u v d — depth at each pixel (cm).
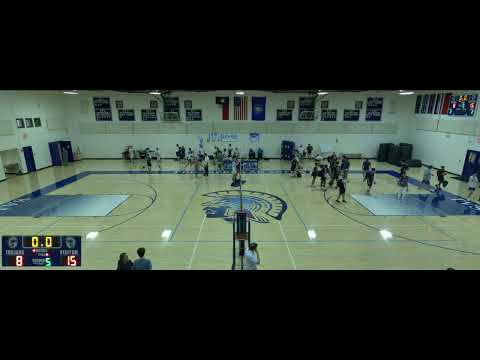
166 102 2331
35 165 2030
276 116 2366
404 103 2336
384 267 820
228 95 2325
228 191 1530
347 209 1275
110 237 1009
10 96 1831
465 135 1811
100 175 1898
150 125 2370
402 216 1198
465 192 1545
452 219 1171
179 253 898
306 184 1678
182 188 1588
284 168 2098
